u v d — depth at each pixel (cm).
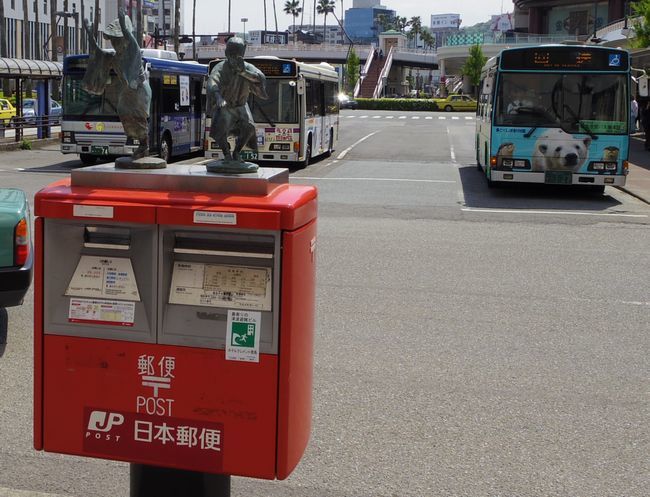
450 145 3180
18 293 651
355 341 693
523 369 630
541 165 1639
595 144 1623
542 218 1438
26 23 6294
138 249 290
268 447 288
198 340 288
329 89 2650
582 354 671
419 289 888
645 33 3153
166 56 2395
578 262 1053
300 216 285
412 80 14288
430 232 1272
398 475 449
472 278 948
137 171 304
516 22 9631
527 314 793
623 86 1611
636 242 1213
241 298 285
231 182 289
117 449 299
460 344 691
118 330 292
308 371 306
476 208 1548
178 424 293
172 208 280
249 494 425
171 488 303
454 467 460
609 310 814
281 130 2167
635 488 439
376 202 1602
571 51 1611
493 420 529
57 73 2930
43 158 2488
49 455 469
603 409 552
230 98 336
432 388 585
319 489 432
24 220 653
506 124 1642
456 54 9219
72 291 296
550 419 532
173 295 290
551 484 441
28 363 622
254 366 285
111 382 296
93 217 286
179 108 2392
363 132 4003
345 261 1030
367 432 505
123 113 329
